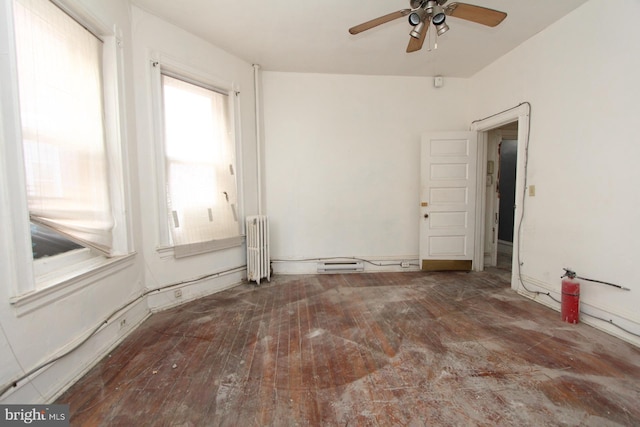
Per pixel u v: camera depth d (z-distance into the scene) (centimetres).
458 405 143
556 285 266
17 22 143
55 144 166
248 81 355
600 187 225
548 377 165
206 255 312
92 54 200
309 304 282
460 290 319
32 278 140
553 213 267
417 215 404
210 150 313
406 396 150
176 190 282
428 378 165
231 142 335
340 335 218
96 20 196
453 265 394
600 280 225
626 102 206
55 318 154
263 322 242
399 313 258
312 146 387
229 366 179
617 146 212
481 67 364
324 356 189
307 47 316
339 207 395
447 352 192
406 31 284
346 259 398
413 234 405
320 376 168
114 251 221
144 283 255
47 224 159
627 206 207
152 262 262
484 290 319
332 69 371
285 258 393
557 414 137
